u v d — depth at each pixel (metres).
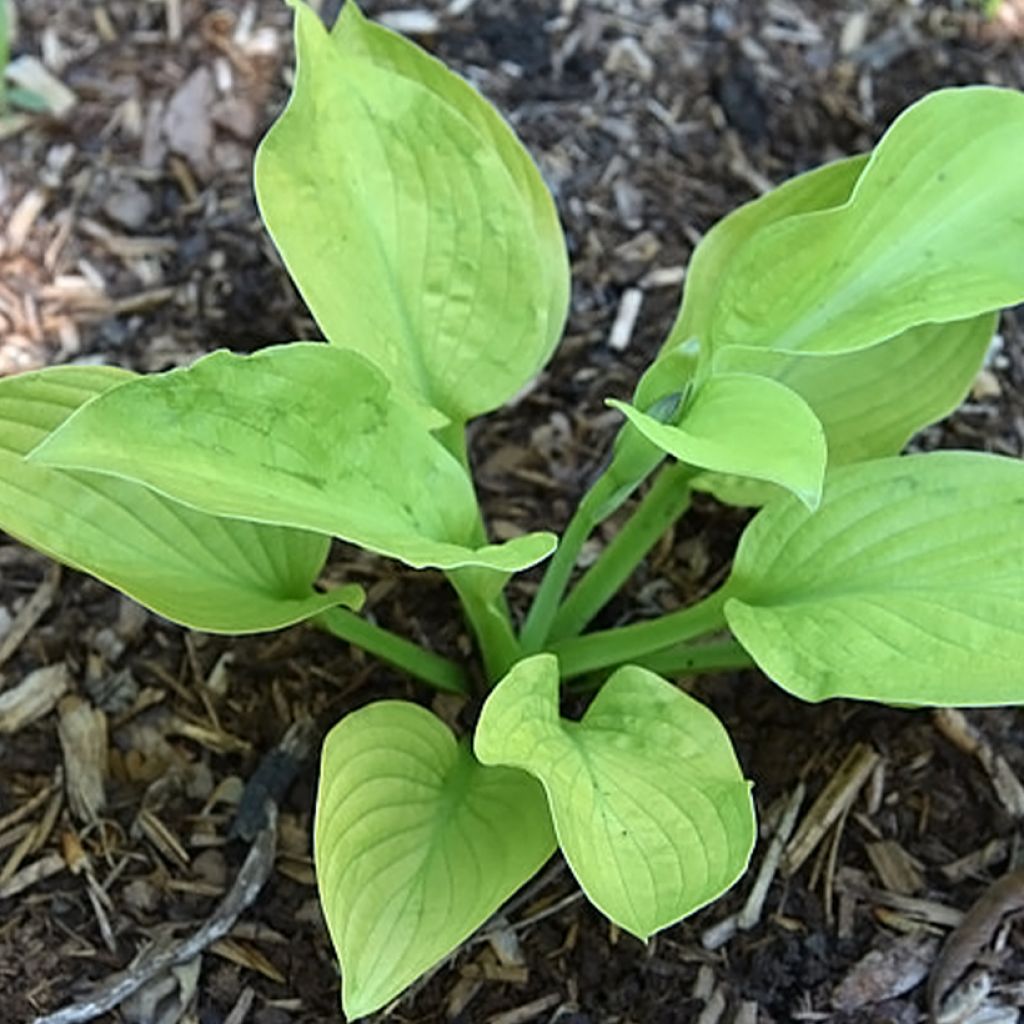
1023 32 0.81
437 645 0.59
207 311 0.68
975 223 0.49
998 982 0.52
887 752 0.57
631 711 0.48
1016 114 0.50
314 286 0.49
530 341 0.52
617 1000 0.52
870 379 0.56
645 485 0.65
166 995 0.52
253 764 0.56
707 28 0.79
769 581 0.50
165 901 0.53
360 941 0.44
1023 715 0.58
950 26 0.81
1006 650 0.45
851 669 0.46
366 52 0.55
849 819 0.56
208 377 0.40
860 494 0.50
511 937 0.53
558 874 0.54
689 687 0.58
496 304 0.52
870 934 0.53
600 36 0.79
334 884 0.44
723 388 0.46
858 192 0.47
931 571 0.48
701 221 0.73
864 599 0.47
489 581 0.50
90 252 0.70
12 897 0.53
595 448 0.65
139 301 0.68
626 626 0.60
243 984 0.52
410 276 0.51
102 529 0.48
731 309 0.50
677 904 0.42
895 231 0.50
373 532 0.42
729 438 0.43
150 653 0.59
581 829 0.42
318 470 0.43
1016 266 0.48
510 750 0.43
